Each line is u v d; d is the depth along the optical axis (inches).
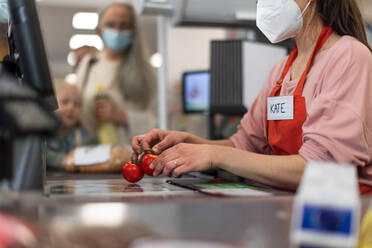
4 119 27.9
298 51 62.7
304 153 48.9
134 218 25.9
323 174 23.0
